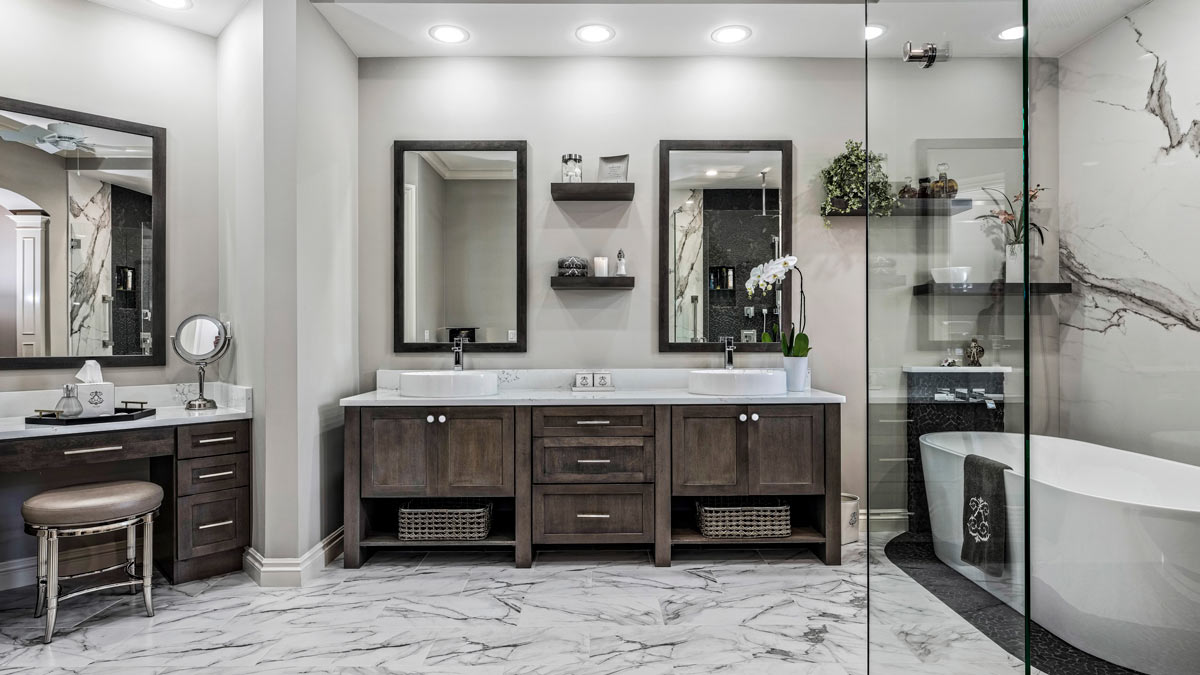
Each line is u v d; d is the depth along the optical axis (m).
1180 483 2.42
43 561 2.31
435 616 2.34
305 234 2.73
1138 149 2.77
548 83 3.36
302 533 2.70
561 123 3.37
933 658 1.18
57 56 2.67
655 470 2.85
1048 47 3.13
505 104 3.36
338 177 3.08
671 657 2.04
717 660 2.02
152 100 2.90
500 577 2.73
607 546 3.12
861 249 3.40
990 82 1.03
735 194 3.37
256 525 2.74
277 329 2.67
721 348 3.38
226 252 3.00
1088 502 1.94
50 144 2.66
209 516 2.66
